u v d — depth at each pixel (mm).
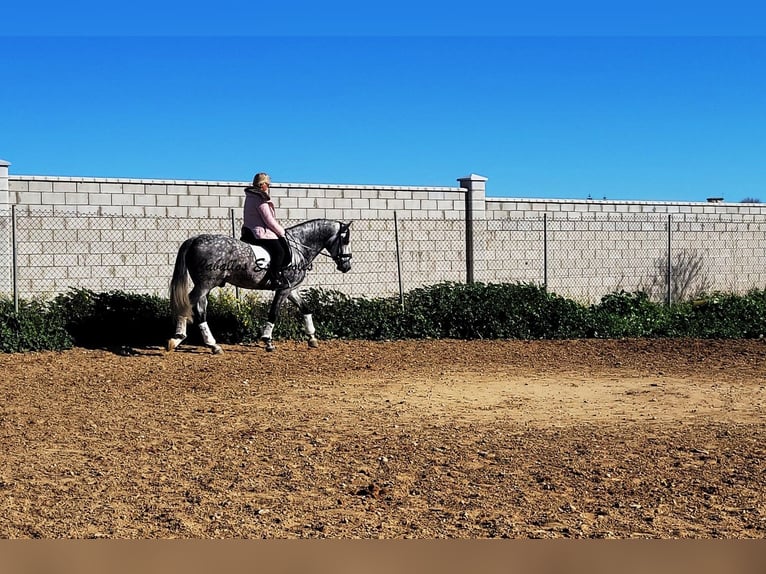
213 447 7797
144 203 16828
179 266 13344
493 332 16234
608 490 6406
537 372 12445
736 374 12172
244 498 6227
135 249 16766
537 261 20922
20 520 5684
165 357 13328
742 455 7383
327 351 14297
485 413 9359
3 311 13859
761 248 24188
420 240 19578
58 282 16062
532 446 7789
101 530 5500
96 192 16406
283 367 12719
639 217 22188
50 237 15961
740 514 5824
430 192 19672
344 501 6160
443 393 10617
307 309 14797
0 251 15516
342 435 8273
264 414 9312
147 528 5543
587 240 21469
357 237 18859
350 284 18781
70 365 12469
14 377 11477
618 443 7875
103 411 9477
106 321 14398
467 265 20172
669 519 5730
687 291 22906
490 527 5574
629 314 17891
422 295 16875
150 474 6879
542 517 5789
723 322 17281
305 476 6820
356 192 18875
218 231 17594
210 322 14875
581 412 9406
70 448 7762
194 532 5469
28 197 15789
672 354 14266
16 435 8258
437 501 6160
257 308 15555
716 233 23328
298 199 18234
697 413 9305
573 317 16688
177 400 10156
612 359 13781
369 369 12633
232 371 12312
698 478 6691
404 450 7656
